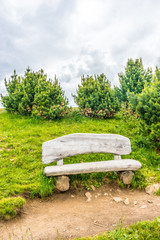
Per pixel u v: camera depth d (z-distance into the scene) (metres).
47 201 4.19
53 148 4.79
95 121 10.11
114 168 4.69
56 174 4.33
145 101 6.73
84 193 4.57
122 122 9.66
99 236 2.85
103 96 10.80
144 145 6.84
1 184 4.36
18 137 7.42
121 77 12.82
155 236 2.74
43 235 3.07
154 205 3.99
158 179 5.07
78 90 11.41
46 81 10.88
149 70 12.21
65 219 3.57
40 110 9.80
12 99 11.12
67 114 11.23
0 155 5.80
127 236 2.72
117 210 3.89
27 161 5.55
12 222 3.38
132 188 4.90
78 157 5.91
